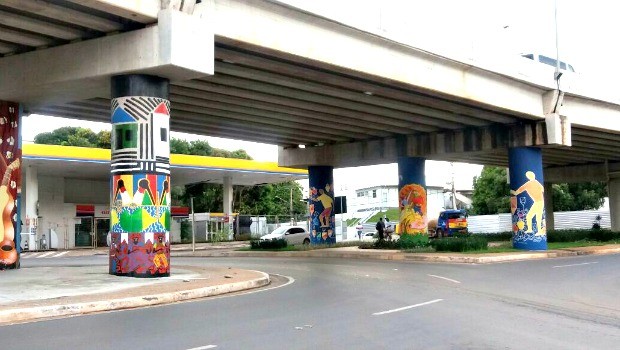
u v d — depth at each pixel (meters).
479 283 17.67
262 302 13.57
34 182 46.31
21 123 21.77
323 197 41.38
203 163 51.62
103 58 17.81
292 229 47.66
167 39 16.62
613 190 54.03
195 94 25.59
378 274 20.84
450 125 33.69
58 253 43.47
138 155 17.69
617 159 52.72
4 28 17.36
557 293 15.42
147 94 17.80
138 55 17.14
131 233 17.72
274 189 89.06
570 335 9.66
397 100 27.22
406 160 36.72
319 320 10.94
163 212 18.09
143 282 16.39
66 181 55.34
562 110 32.53
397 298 14.12
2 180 21.11
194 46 17.11
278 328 10.10
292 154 41.47
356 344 8.80
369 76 22.94
